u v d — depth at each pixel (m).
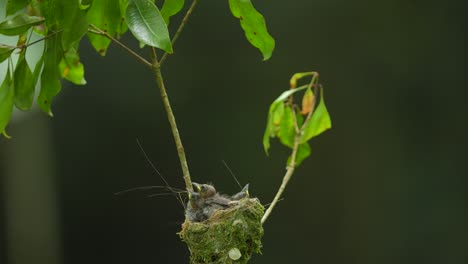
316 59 17.27
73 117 16.80
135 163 16.83
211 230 4.95
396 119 17.56
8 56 4.98
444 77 17.64
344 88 17.42
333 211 17.19
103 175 16.88
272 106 6.37
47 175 16.91
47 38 4.89
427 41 17.59
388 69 17.58
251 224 4.99
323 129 6.29
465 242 17.12
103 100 16.70
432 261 17.08
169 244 16.69
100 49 5.63
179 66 16.84
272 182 16.77
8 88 5.03
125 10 4.49
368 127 17.47
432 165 17.45
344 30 17.34
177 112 16.83
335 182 17.25
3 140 16.70
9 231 17.05
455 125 17.58
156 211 16.73
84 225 16.98
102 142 16.81
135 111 16.75
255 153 16.78
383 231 17.19
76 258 17.02
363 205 17.28
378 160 17.44
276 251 17.03
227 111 16.94
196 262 5.00
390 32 17.53
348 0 17.28
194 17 16.88
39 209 16.94
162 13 5.01
